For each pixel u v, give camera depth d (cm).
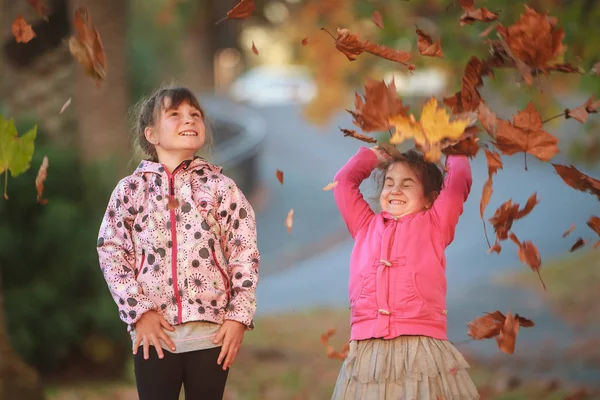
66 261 1197
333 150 3728
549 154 480
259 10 2883
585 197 2706
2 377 875
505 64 502
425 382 539
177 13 1997
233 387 1094
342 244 2492
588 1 940
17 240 1174
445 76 1262
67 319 1196
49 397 1055
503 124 479
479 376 1151
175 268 525
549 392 1034
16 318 1171
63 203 1190
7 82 1527
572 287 1767
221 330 521
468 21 506
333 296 1953
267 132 4047
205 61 5141
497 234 509
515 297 1772
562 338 1405
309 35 1689
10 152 545
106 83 1401
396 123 479
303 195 3020
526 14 476
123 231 539
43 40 1543
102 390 1108
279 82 4816
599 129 1458
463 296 1816
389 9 1312
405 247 568
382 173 611
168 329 519
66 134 1480
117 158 1280
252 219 548
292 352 1359
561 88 1551
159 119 549
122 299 518
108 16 1410
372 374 547
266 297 1989
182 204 534
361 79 1514
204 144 593
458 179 581
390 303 558
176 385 524
